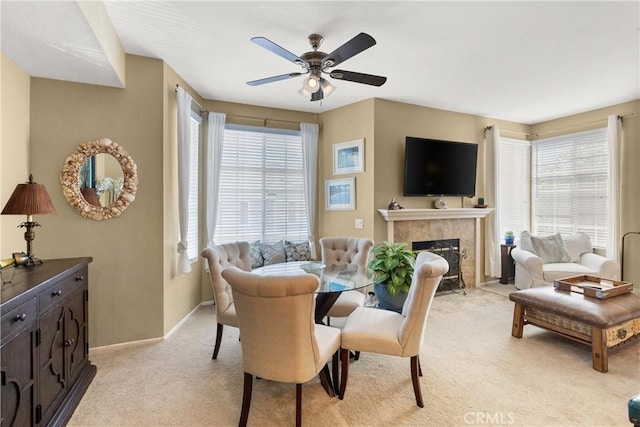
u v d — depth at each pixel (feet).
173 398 6.91
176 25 7.93
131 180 9.26
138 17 7.57
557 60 10.03
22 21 6.05
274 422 6.14
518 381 7.52
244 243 10.72
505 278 16.57
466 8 7.30
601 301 8.77
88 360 7.80
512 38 8.64
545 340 9.80
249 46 9.05
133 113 9.43
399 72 10.90
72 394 6.59
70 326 6.72
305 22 7.83
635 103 13.79
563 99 13.79
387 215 13.25
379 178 13.56
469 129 16.03
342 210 14.53
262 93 12.86
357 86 12.19
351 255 11.30
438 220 14.96
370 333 6.82
